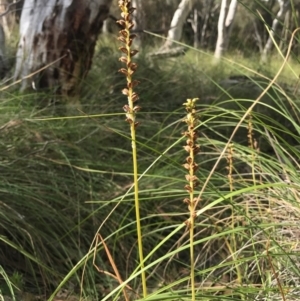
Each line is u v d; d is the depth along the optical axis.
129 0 1.33
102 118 4.03
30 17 4.42
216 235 1.50
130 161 3.57
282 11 13.44
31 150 3.22
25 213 2.87
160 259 1.42
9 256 2.78
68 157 3.35
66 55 4.41
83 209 2.99
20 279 2.59
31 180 3.03
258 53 10.94
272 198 2.32
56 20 4.36
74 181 3.12
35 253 2.54
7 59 4.70
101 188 3.26
